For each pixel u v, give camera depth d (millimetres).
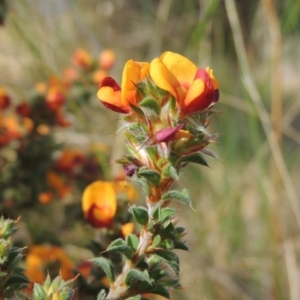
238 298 410
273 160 429
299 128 733
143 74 221
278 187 426
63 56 484
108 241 261
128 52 572
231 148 488
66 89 409
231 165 485
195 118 219
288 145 638
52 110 365
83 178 382
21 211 367
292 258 405
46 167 365
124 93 219
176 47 566
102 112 489
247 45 556
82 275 264
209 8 437
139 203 398
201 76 217
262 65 545
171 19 578
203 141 221
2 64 451
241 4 562
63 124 373
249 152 513
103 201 258
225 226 453
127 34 584
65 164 376
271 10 420
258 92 450
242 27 562
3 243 227
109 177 377
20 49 452
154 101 217
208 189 476
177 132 218
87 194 258
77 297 262
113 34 570
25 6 463
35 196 366
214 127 513
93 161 387
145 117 219
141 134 223
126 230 259
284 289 438
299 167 610
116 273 259
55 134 419
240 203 463
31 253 287
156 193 225
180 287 235
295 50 561
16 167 362
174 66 222
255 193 484
